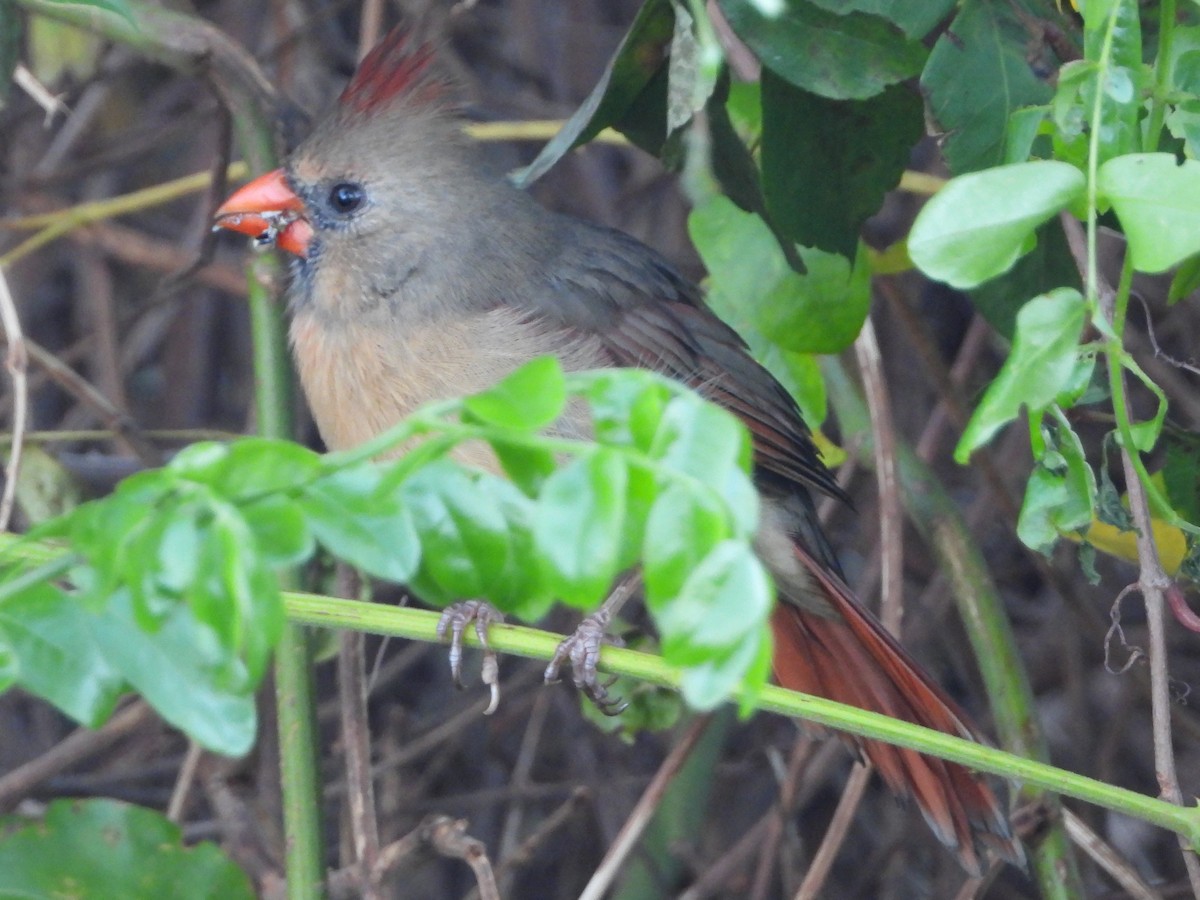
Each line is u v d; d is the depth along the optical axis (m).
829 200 6.43
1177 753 10.72
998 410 4.14
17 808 8.82
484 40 12.44
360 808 7.07
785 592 7.57
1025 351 4.19
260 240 7.83
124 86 12.27
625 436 3.31
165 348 12.45
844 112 6.30
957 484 11.01
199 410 12.20
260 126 8.12
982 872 6.72
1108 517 5.33
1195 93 4.89
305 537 3.39
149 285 12.47
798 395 7.78
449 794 10.98
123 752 10.41
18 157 11.89
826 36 5.98
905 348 11.02
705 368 7.91
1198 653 10.34
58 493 8.46
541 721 10.46
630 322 7.95
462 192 7.85
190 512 3.29
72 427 11.31
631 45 6.02
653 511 3.19
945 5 5.79
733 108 7.10
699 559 3.15
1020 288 7.01
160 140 11.25
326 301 7.79
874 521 10.64
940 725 7.02
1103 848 7.02
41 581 3.44
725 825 10.83
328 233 7.77
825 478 7.98
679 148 6.16
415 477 3.60
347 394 7.79
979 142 5.73
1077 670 10.34
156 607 3.28
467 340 7.65
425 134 7.88
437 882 11.08
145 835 4.75
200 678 3.42
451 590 3.62
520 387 3.32
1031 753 7.31
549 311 7.84
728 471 3.22
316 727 6.59
